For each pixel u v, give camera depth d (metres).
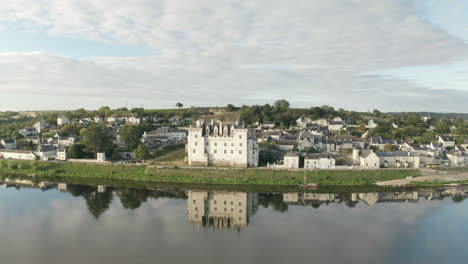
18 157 176.62
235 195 123.50
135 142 183.75
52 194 123.88
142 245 79.31
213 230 89.38
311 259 72.81
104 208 107.75
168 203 113.88
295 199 118.62
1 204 111.44
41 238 83.19
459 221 96.06
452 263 71.56
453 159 165.38
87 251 75.88
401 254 75.56
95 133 171.25
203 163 154.50
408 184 133.38
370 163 149.38
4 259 72.12
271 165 149.25
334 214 102.19
